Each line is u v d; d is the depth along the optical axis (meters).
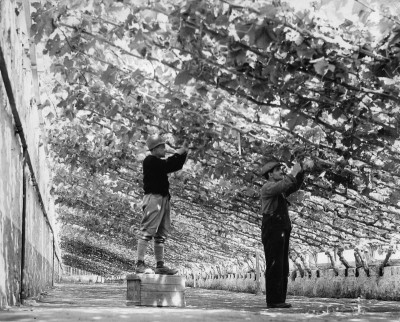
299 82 6.17
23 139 7.94
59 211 26.00
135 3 5.61
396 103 6.21
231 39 5.61
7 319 4.79
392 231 11.28
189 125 8.95
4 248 6.17
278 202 7.67
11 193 6.91
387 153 8.03
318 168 8.52
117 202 19.14
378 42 5.34
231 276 24.47
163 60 6.59
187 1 5.39
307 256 17.47
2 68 5.81
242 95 6.66
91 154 13.32
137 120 9.38
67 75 8.31
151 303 8.27
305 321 5.30
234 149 9.93
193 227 20.73
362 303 10.57
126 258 48.03
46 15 6.61
